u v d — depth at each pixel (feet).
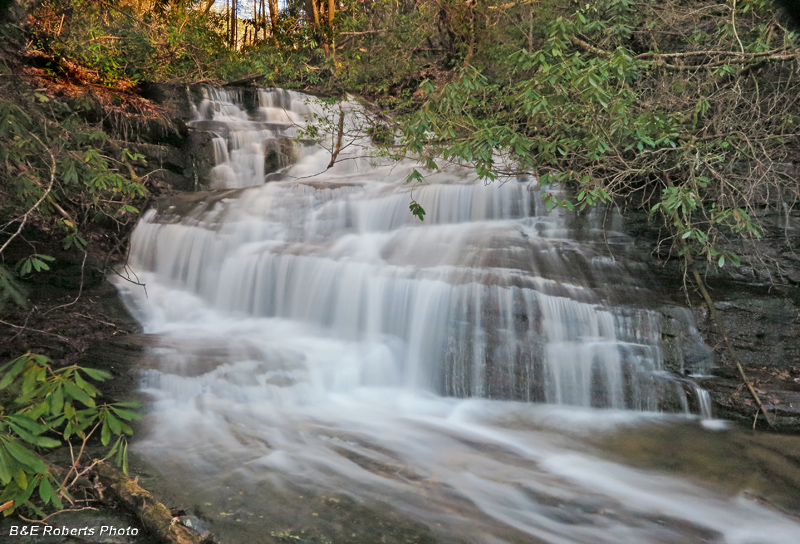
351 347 22.90
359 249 27.48
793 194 22.33
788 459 16.19
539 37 34.45
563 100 19.94
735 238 23.16
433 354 21.52
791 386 19.51
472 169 32.12
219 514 12.06
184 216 30.58
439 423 18.58
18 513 11.46
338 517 12.21
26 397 9.80
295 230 30.83
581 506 13.42
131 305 25.62
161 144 35.42
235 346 22.04
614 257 24.71
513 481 14.56
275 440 16.46
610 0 26.27
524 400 20.45
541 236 27.04
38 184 18.67
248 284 27.09
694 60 26.63
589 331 20.72
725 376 20.62
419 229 28.45
